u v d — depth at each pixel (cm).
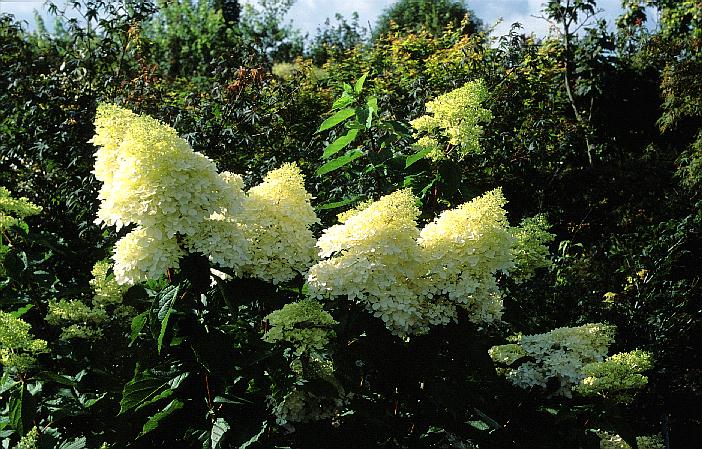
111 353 419
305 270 375
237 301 349
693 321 667
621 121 1636
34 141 803
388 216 343
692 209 1067
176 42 2005
